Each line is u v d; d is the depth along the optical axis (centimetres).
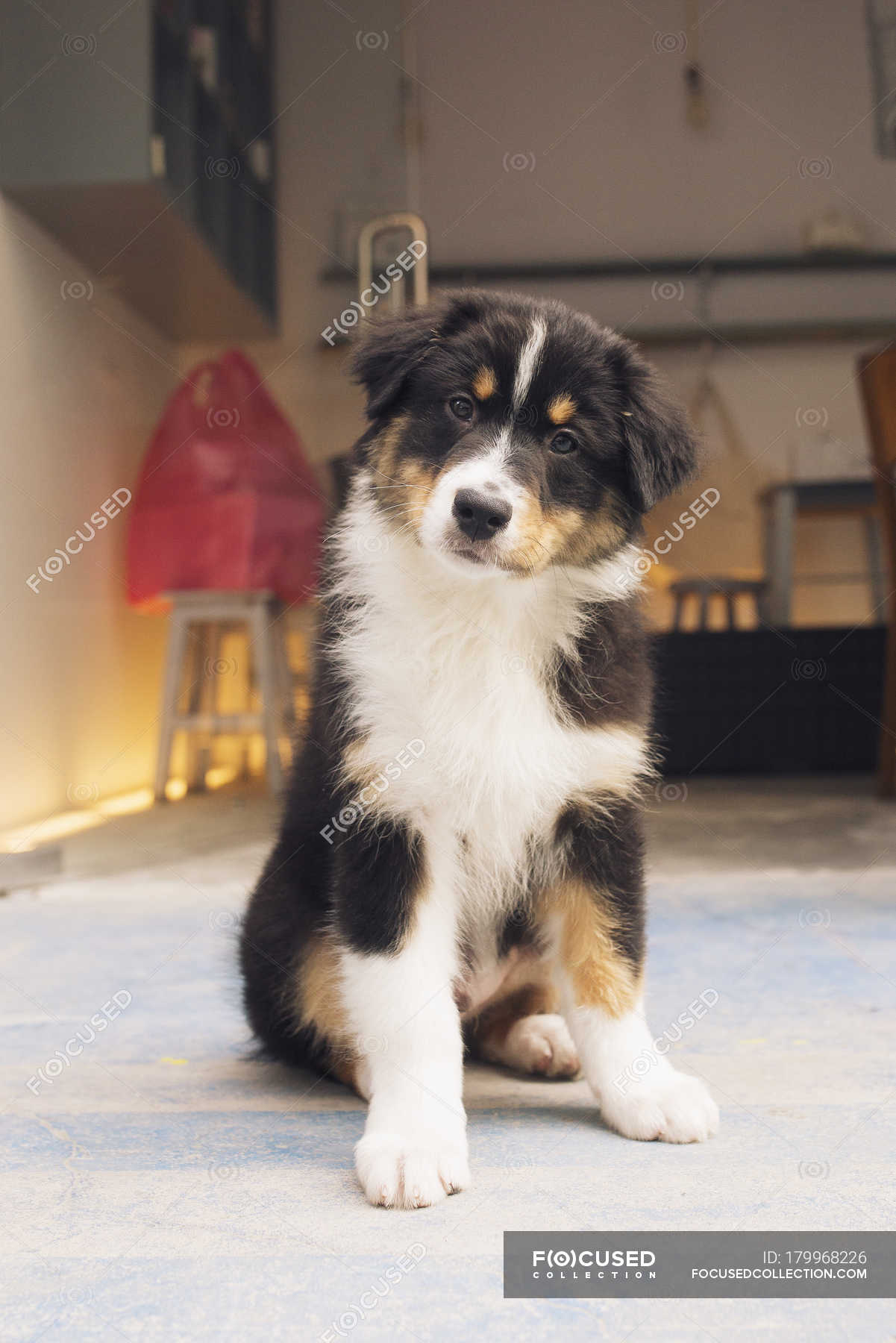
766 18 717
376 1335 96
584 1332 97
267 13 659
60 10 429
